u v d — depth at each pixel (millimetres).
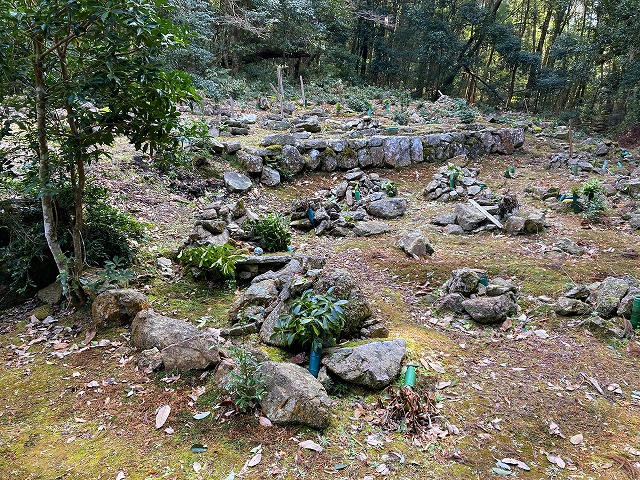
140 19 2916
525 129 13805
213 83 13578
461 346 3539
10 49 3035
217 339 3254
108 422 2580
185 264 4695
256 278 4262
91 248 4078
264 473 2170
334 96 16594
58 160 3531
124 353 3273
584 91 21250
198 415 2580
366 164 9641
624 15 14516
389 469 2221
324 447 2348
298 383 2564
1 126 3326
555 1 20922
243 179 7789
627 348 3559
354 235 6492
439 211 7637
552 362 3338
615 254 5543
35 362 3225
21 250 3926
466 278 4301
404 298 4488
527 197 8320
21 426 2562
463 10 21547
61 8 2910
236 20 15156
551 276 4758
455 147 10930
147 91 3215
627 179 8906
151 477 2156
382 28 23859
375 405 2717
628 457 2385
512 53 21625
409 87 24906
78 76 3143
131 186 6418
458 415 2678
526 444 2465
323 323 2861
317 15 19531
